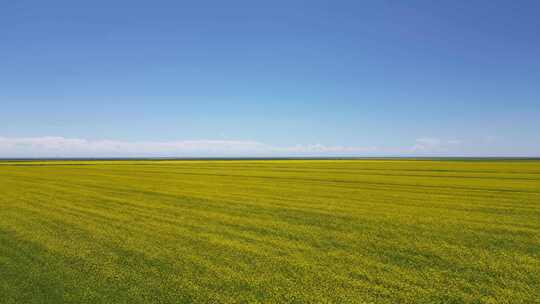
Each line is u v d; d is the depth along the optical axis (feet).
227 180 139.74
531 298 29.19
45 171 205.87
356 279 33.58
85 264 37.58
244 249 43.32
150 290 30.99
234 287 31.71
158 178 151.02
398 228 54.39
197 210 70.49
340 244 45.47
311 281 33.09
